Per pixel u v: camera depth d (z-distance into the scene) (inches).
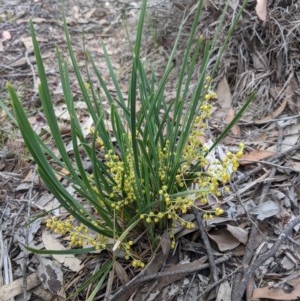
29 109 13.4
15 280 8.8
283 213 9.1
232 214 9.1
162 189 7.7
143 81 8.3
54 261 9.0
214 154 10.7
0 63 15.4
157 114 8.3
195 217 8.7
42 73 6.5
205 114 8.2
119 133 7.9
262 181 9.6
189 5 14.7
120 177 7.9
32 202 10.4
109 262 8.3
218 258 8.4
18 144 11.8
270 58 12.4
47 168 6.8
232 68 13.1
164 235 8.3
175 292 8.1
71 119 6.8
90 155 7.9
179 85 8.0
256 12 12.3
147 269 8.2
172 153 8.2
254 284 8.0
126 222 8.4
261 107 12.0
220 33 13.4
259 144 10.9
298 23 12.0
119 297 8.0
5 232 9.7
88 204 9.7
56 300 8.3
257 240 8.6
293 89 11.8
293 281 7.9
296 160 10.1
